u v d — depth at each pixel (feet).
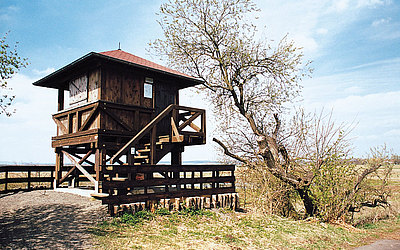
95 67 39.45
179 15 54.29
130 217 28.84
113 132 38.09
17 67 32.60
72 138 41.60
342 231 33.94
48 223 26.07
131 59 43.14
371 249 28.04
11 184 52.75
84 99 41.06
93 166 50.14
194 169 37.96
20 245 20.70
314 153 37.52
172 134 39.65
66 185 51.57
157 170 34.12
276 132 44.37
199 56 55.42
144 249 22.16
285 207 40.52
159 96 45.03
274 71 51.06
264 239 27.96
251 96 52.85
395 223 40.52
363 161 39.50
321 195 37.27
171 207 34.27
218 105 55.26
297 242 28.32
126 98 40.68
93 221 27.14
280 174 38.34
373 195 42.68
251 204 43.55
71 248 20.81
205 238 26.13
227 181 41.45
